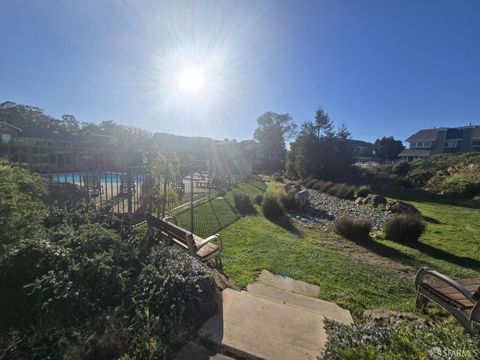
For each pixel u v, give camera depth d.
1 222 2.53
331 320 2.97
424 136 46.47
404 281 4.65
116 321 2.33
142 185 7.45
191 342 2.41
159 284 2.88
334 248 6.54
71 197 5.86
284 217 10.02
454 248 6.90
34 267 2.72
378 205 12.89
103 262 2.99
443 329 2.48
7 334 2.11
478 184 16.81
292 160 28.50
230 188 17.36
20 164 4.85
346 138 24.75
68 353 1.91
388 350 2.09
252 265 4.97
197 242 4.65
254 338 2.55
